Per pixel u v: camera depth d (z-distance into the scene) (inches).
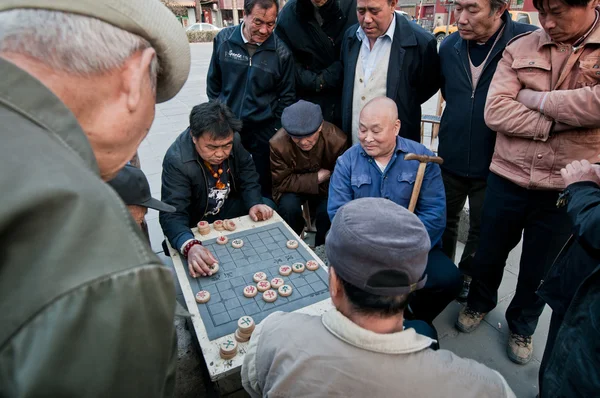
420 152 76.0
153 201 60.2
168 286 18.0
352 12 107.2
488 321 87.6
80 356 14.8
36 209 14.8
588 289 41.8
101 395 15.4
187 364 72.1
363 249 29.1
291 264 69.4
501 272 78.7
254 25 98.4
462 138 84.1
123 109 21.8
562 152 62.2
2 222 14.3
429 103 266.8
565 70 60.5
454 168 87.4
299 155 98.5
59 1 19.2
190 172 81.8
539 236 68.5
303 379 30.0
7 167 15.1
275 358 32.2
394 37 89.9
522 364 76.5
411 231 30.5
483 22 74.2
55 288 14.7
